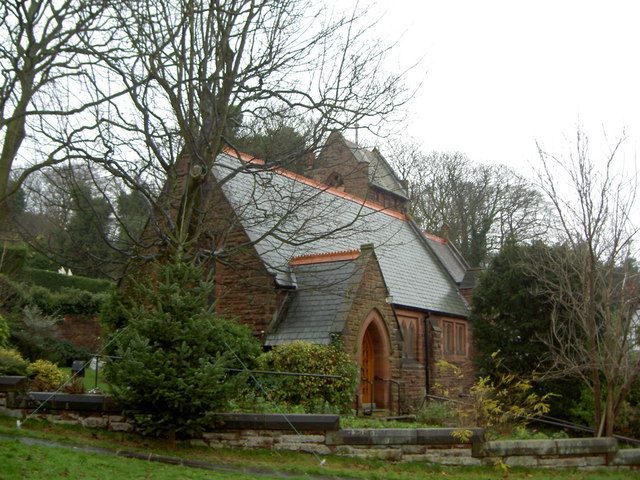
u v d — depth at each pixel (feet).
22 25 44.32
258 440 38.52
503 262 82.94
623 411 62.34
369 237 94.53
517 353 78.33
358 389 64.44
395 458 39.27
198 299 37.19
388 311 72.69
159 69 47.96
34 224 105.19
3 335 53.88
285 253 73.26
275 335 65.62
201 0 48.37
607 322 50.06
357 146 60.39
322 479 34.06
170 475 29.94
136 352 34.40
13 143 46.06
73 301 98.32
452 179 179.63
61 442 35.19
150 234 71.15
